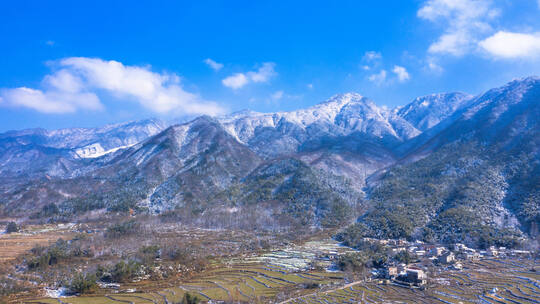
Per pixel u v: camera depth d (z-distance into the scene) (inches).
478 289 5738.2
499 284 5969.5
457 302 5196.9
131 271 6742.1
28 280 6505.9
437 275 6520.7
